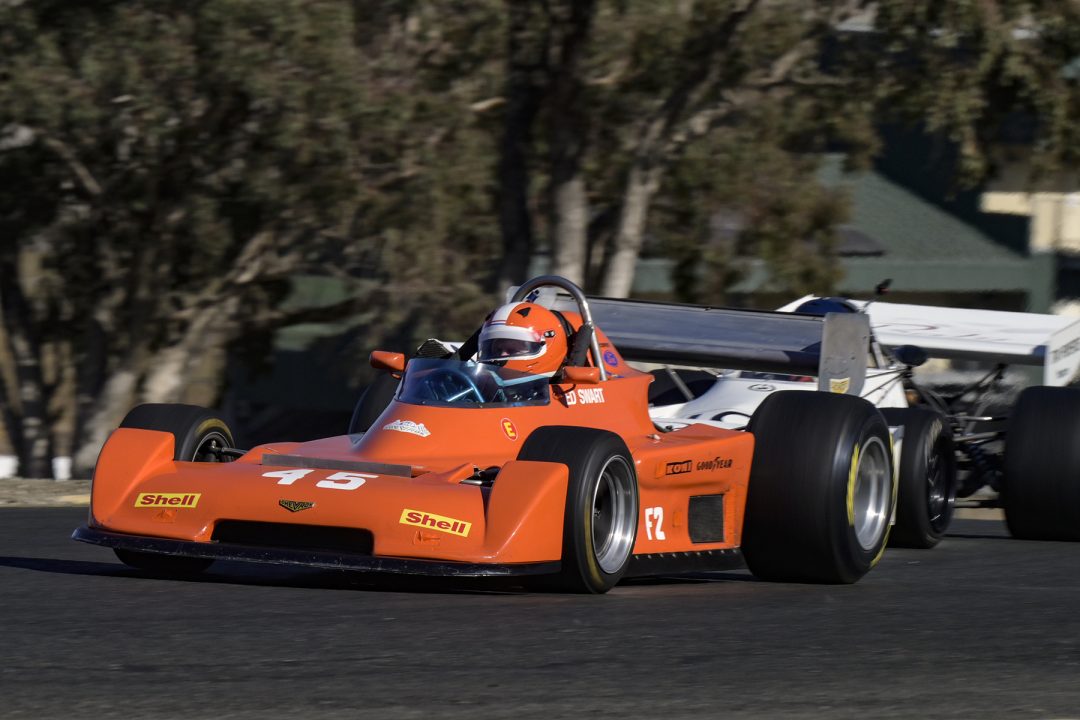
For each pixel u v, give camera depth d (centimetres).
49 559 2955
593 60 8100
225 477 2562
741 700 1762
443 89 8769
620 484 2603
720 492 2939
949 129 9025
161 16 7319
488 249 9194
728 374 4600
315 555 2403
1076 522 4072
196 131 7812
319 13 7269
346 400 11988
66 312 10088
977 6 8081
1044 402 4122
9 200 8488
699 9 8119
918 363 4588
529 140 8581
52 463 10319
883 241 12825
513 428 2812
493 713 1670
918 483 3750
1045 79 8719
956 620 2395
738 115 9269
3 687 1744
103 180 8319
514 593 2566
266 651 1961
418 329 8712
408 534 2398
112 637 2034
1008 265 12912
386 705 1694
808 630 2256
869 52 8956
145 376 9606
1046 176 9262
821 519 2886
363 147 7988
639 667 1931
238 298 9431
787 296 10144
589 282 9681
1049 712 1725
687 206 9588
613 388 3062
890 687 1852
